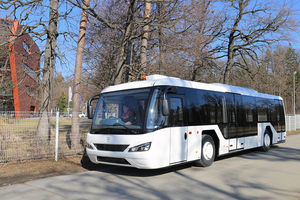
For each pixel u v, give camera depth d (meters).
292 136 22.38
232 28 19.81
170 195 5.25
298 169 7.92
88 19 12.08
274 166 8.41
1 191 5.42
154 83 6.85
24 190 5.50
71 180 6.40
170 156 6.68
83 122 9.66
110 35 12.57
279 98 14.23
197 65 15.83
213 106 8.67
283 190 5.64
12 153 7.61
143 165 6.15
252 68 21.50
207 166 8.25
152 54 13.57
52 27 10.05
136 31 12.48
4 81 9.11
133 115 6.63
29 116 8.05
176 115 7.09
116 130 6.67
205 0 12.12
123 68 11.98
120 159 6.48
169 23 11.02
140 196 5.18
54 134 8.69
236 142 9.62
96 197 5.10
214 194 5.34
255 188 5.80
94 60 13.10
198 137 7.75
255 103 11.48
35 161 8.05
